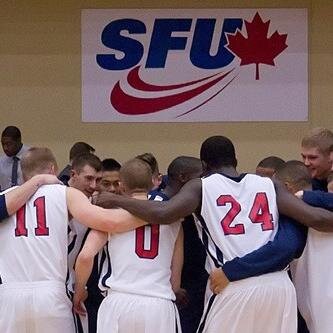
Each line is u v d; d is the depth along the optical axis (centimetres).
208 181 741
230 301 722
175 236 750
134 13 1612
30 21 1625
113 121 1627
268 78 1611
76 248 782
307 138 821
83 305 773
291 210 738
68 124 1631
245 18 1606
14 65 1631
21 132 1636
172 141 1625
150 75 1617
